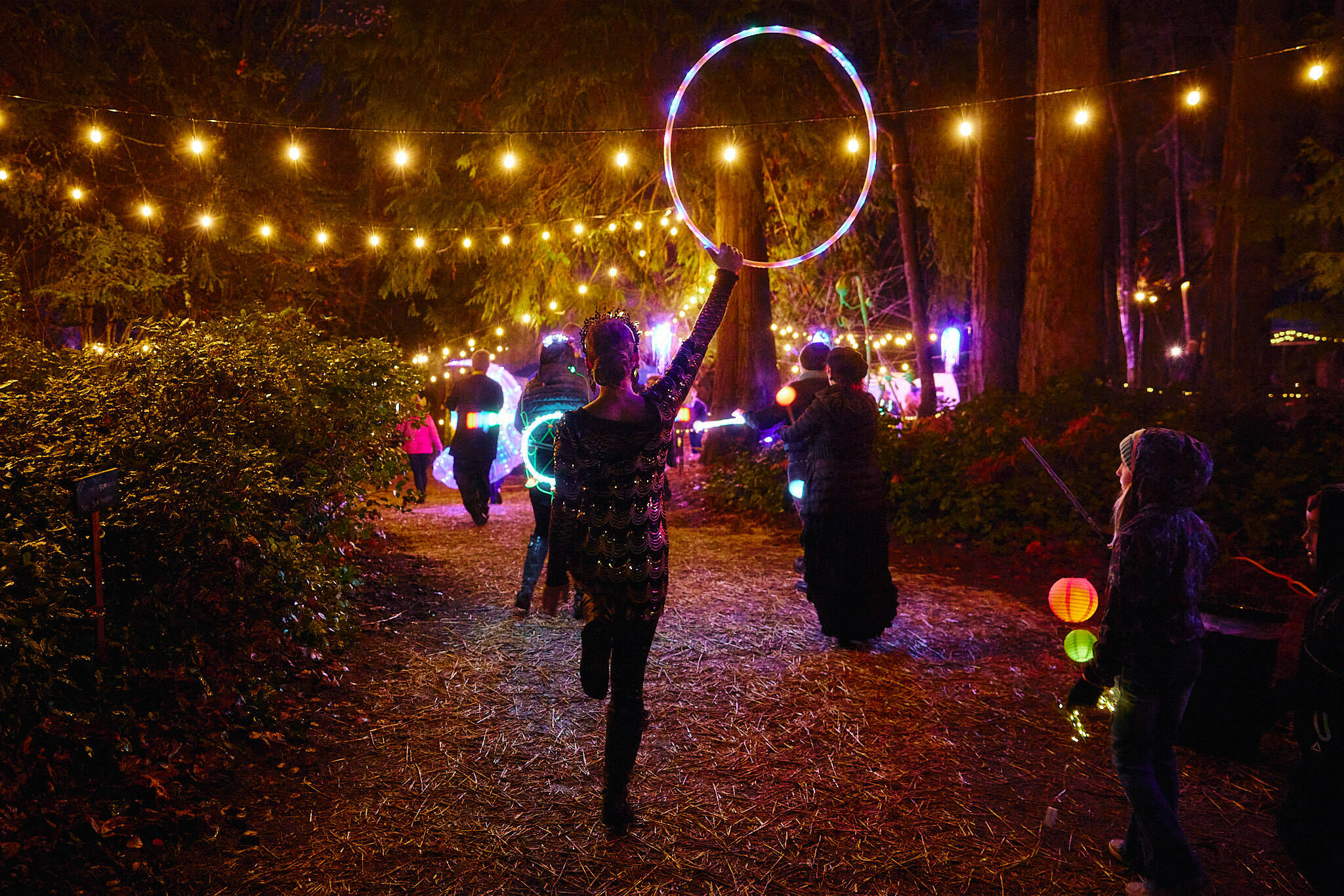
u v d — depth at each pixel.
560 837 3.31
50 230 12.69
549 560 3.23
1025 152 12.62
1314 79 8.61
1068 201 10.69
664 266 16.91
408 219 14.77
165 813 3.28
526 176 14.92
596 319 3.33
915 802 3.59
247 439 4.76
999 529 8.35
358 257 17.30
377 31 14.81
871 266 19.34
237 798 3.49
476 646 5.36
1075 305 10.71
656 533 3.29
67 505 3.52
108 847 3.06
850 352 5.34
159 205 13.53
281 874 3.04
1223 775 3.80
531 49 13.15
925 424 10.77
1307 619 2.41
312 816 3.41
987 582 7.11
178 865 3.05
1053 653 5.31
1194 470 2.79
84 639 3.56
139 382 4.42
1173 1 18.25
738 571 7.44
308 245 15.59
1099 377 10.65
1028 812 3.52
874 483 5.31
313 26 17.67
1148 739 2.85
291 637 4.82
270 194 14.95
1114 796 3.64
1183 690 2.85
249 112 14.55
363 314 20.42
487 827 3.36
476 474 9.33
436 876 3.05
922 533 8.59
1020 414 9.80
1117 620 2.77
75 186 12.50
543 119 13.77
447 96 14.03
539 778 3.74
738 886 3.03
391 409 6.55
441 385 15.25
